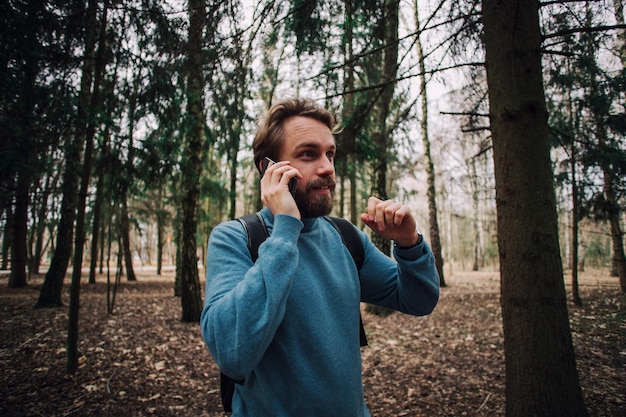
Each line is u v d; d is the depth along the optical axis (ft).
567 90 14.82
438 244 39.01
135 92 13.19
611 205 19.80
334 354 3.06
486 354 15.79
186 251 23.62
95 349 16.52
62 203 27.45
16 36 10.04
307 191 3.36
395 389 13.07
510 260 7.19
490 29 7.61
